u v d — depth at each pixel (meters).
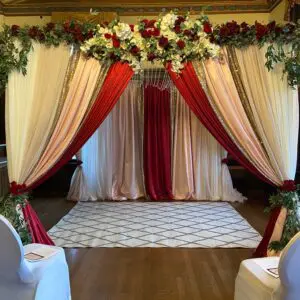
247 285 2.32
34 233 3.50
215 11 6.03
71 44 3.36
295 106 3.38
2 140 6.93
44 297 2.29
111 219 5.44
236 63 3.37
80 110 3.36
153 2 6.01
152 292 3.03
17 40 3.32
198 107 3.38
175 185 7.05
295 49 3.29
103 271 3.48
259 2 5.96
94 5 6.08
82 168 6.91
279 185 3.47
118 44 3.29
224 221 5.30
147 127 7.02
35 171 3.41
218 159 6.92
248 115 3.38
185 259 3.79
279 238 3.44
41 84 3.37
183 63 3.37
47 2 6.08
